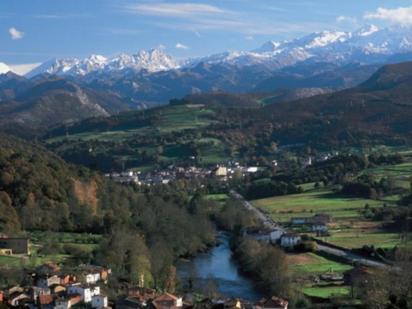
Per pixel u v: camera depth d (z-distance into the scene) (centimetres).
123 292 19750
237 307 18412
